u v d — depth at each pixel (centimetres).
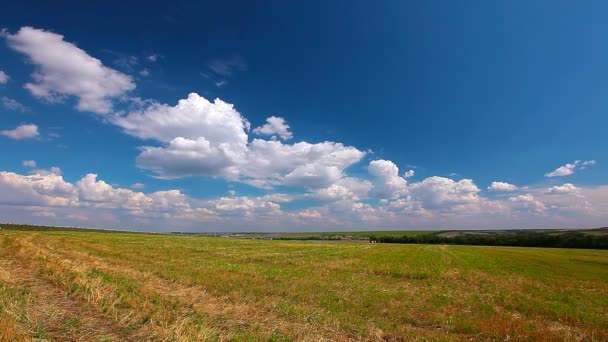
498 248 9356
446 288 2588
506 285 2812
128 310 1245
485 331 1441
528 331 1459
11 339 873
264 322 1339
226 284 2072
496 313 1795
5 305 1155
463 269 3912
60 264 2034
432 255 5897
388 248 7638
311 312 1541
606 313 1903
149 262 3072
